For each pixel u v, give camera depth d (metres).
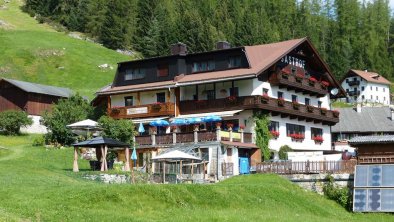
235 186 41.06
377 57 194.00
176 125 64.38
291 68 69.19
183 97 67.25
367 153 48.69
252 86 63.19
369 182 45.84
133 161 61.97
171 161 52.78
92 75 136.62
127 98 71.06
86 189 34.94
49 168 51.81
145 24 169.38
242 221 32.47
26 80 130.00
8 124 80.50
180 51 70.12
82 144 51.16
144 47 164.38
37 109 90.44
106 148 51.56
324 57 181.38
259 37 164.50
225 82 64.94
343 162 48.94
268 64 63.03
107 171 49.81
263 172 52.69
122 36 166.25
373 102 161.50
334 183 48.69
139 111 68.19
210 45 157.12
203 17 179.50
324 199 47.91
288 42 69.19
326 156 56.31
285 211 39.50
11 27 170.88
